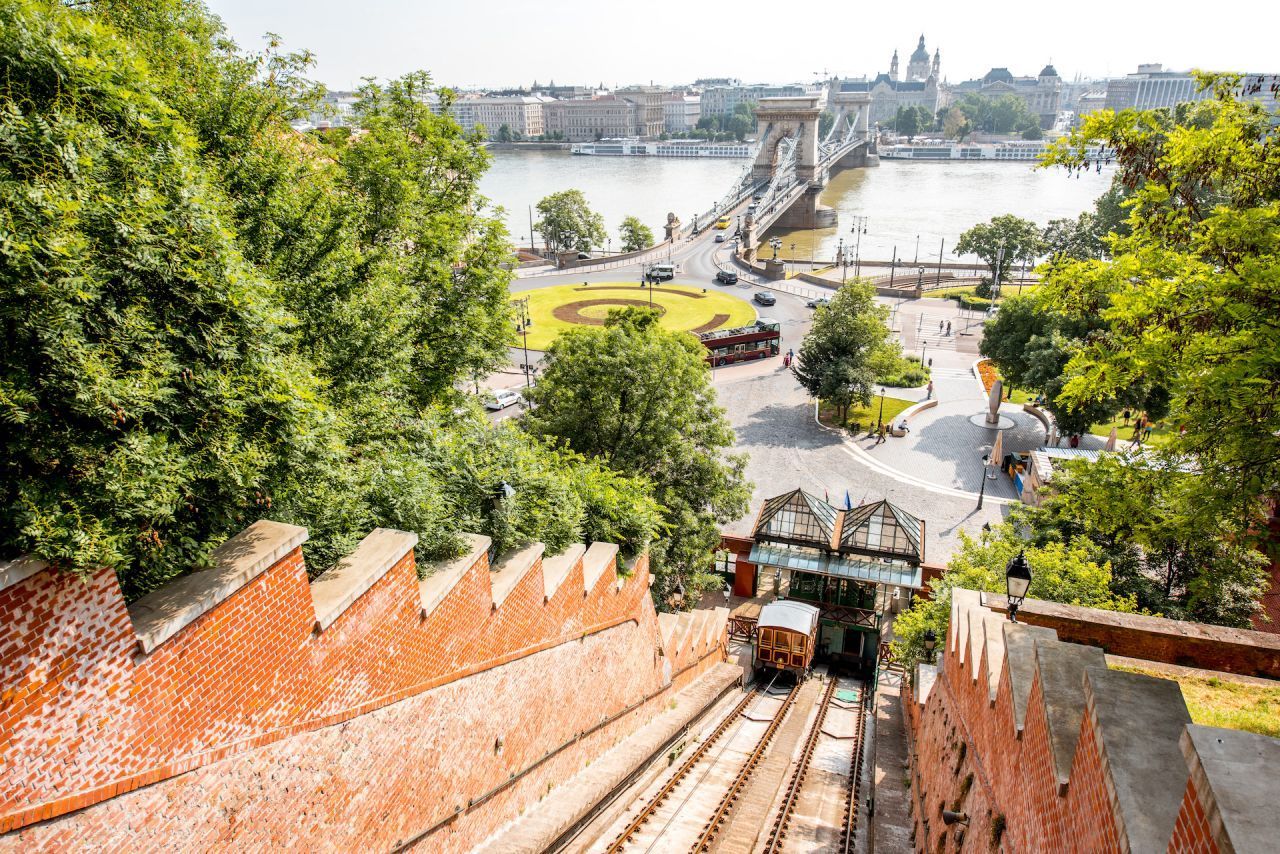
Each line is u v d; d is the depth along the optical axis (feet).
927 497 168.66
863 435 202.18
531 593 49.70
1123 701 24.70
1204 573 56.39
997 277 352.90
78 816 22.26
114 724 23.27
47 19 27.63
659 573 106.73
